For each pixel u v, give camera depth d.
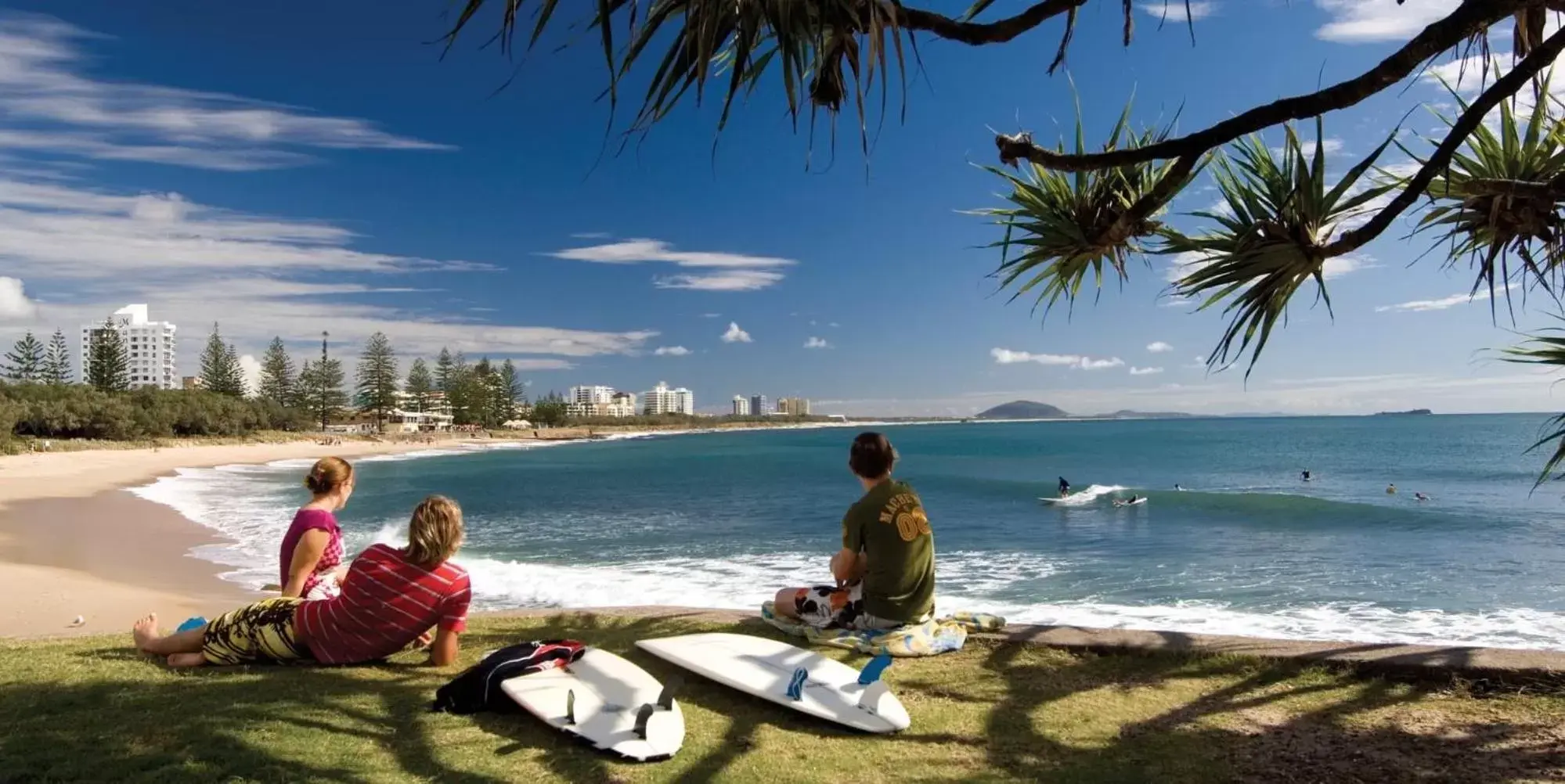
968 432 161.88
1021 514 21.48
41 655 4.28
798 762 2.93
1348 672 3.82
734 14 2.41
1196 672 3.95
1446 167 2.67
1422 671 3.69
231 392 97.19
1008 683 3.85
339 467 4.60
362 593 3.98
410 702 3.53
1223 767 2.87
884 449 4.46
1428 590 11.00
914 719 3.39
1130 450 64.00
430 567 4.04
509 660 3.53
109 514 22.08
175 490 31.89
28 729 3.08
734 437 169.50
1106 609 10.14
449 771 2.79
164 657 4.25
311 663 4.13
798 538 17.75
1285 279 3.07
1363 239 2.82
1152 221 3.39
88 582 11.56
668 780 2.76
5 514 21.58
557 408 162.88
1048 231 3.45
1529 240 3.18
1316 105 2.54
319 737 3.07
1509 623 9.17
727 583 12.02
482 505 27.41
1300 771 2.81
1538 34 3.10
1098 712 3.45
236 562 14.22
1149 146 2.84
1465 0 2.33
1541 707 3.32
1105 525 18.95
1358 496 24.91
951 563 13.83
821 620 4.66
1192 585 11.62
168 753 2.85
